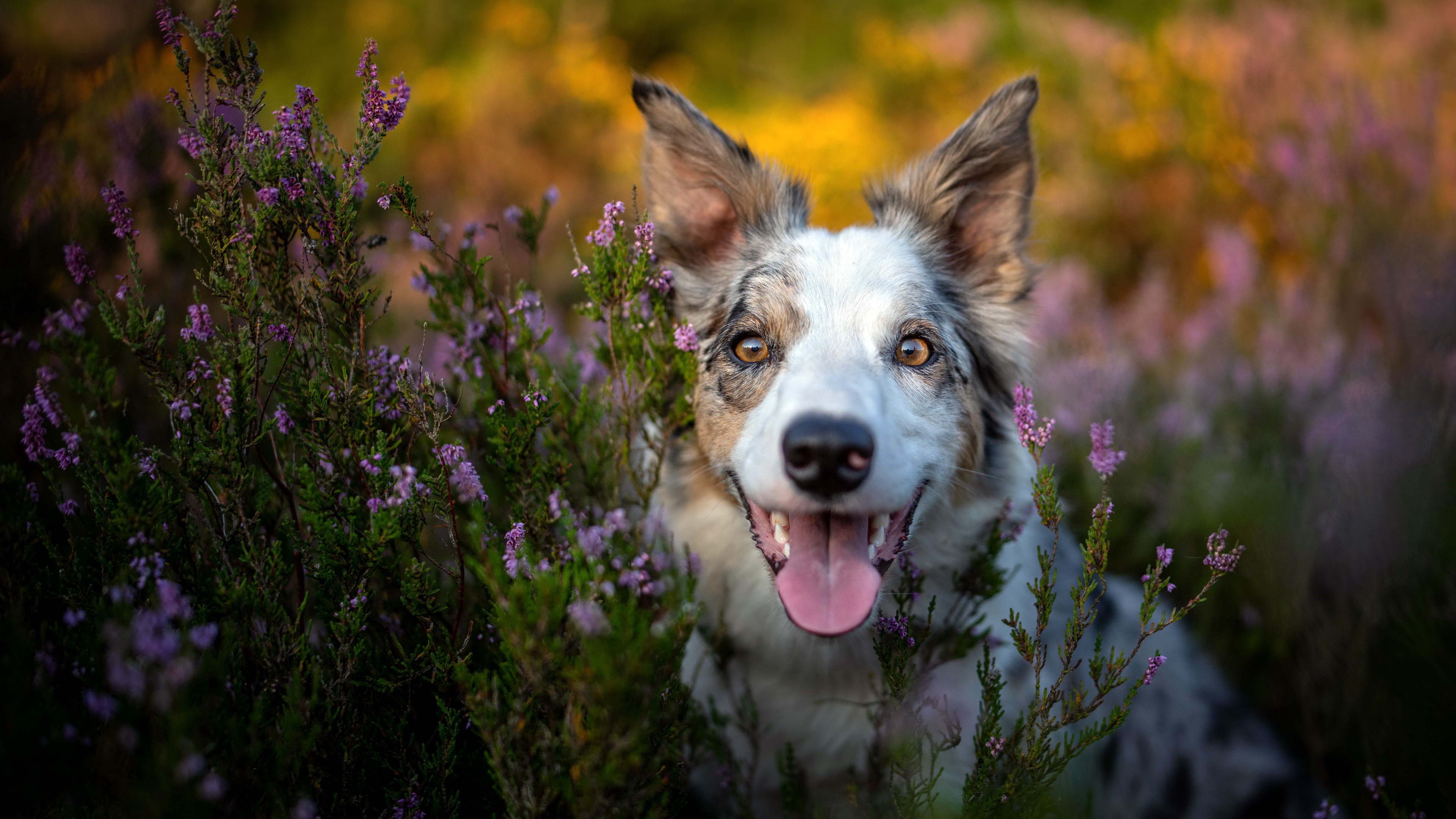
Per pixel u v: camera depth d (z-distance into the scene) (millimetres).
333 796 2230
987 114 3719
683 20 13734
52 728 1938
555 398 3049
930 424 3223
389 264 5227
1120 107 8984
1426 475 3920
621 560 2439
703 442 3430
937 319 3406
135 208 3910
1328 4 9516
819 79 12883
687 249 3805
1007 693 3189
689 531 3512
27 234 3600
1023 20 11156
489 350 3225
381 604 2668
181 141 2422
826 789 3367
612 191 8797
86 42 6199
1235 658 4188
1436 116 7207
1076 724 3318
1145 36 10906
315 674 2100
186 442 2287
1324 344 5789
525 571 2184
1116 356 5852
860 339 3248
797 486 2734
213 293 2439
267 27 12320
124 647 1810
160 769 1704
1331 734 3715
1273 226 7742
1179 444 4883
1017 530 3172
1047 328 6191
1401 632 3643
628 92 10320
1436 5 8875
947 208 3857
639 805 2066
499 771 2021
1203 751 3771
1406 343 5398
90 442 2127
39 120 3969
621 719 1838
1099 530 2375
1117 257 8328
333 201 2496
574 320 6363
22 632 2014
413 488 2359
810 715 3385
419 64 11688
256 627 2246
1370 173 6875
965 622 3227
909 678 2680
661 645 2041
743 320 3332
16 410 3377
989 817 2350
